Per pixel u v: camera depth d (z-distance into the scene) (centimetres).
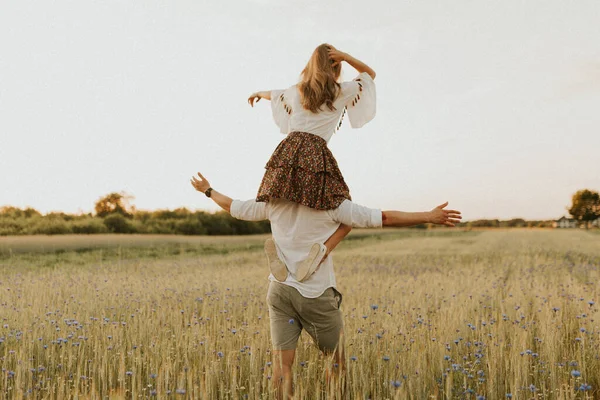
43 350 453
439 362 409
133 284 946
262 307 682
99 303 707
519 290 793
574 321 565
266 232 5806
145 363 416
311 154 347
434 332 488
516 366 371
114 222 4625
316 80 352
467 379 386
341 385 350
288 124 377
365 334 458
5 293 793
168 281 1012
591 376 405
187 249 2834
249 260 2039
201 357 424
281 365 351
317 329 354
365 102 369
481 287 871
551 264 1434
